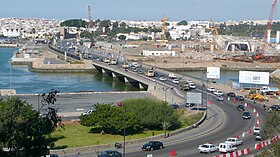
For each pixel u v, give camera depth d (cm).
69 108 13988
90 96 16750
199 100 13100
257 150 8056
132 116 10062
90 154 7850
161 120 10300
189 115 12269
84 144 8644
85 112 12638
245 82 18212
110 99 16112
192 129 10444
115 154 7375
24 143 3512
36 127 3541
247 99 15638
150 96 16900
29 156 3519
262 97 15612
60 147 8300
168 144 8744
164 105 10794
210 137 9469
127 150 8194
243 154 7700
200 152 8006
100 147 8350
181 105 14175
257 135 9331
